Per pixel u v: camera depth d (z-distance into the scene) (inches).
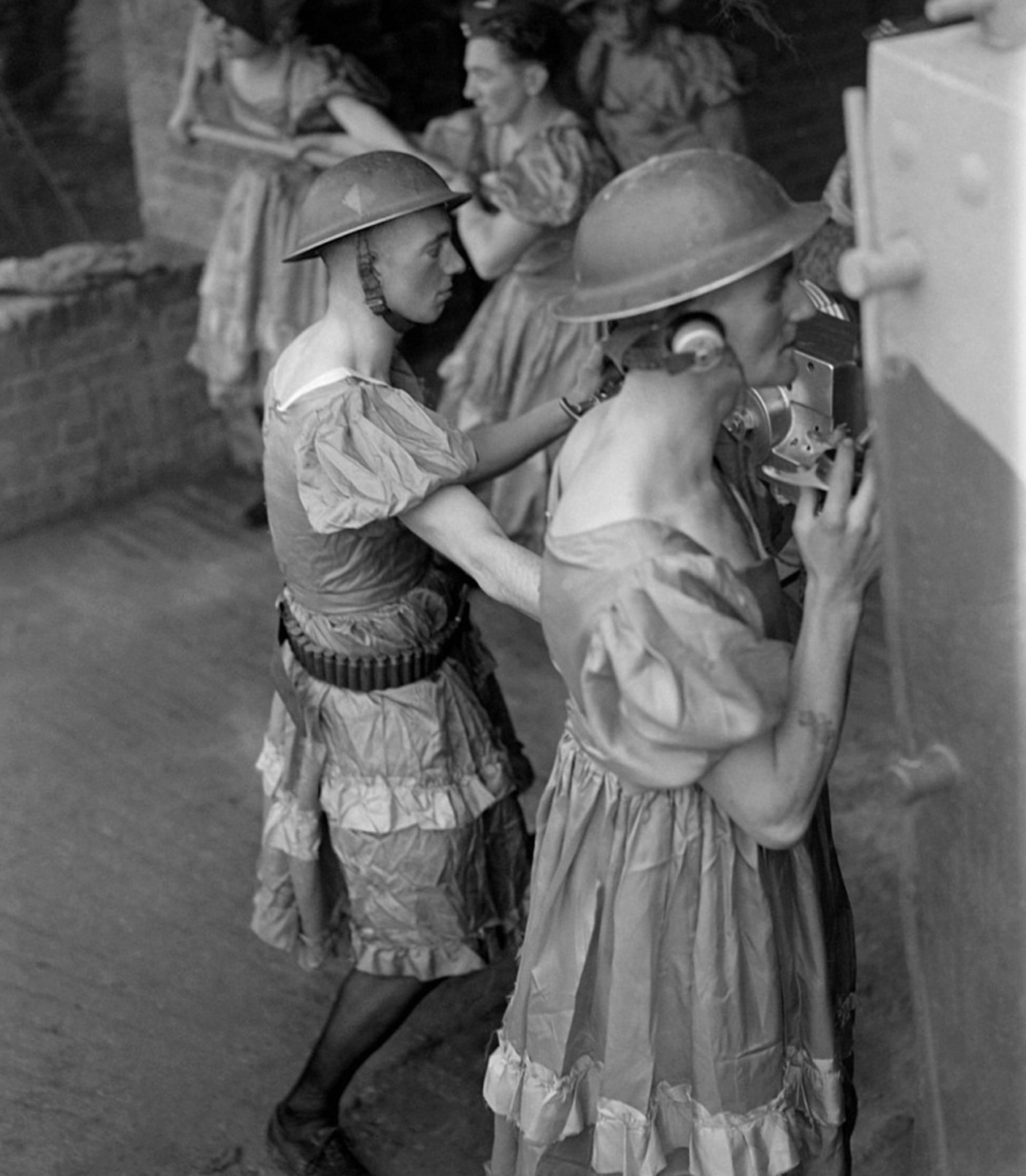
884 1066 115.2
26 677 167.5
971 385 57.7
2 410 188.2
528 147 147.2
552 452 156.1
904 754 68.5
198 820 145.4
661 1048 80.7
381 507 86.6
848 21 180.9
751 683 68.8
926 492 62.0
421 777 99.3
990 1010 66.7
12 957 129.8
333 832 101.2
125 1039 121.6
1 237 202.5
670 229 65.6
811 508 71.7
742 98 165.2
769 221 66.1
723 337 66.6
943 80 55.7
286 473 93.5
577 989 81.3
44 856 141.3
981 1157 69.9
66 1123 114.3
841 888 87.1
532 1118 84.1
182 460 204.1
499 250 149.3
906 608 65.6
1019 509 57.1
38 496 194.4
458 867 100.9
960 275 57.0
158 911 134.7
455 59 189.9
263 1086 117.3
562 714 157.8
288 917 107.2
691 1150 82.0
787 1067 82.9
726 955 77.8
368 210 89.7
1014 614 58.9
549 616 71.4
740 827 76.1
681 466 71.0
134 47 197.3
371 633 97.3
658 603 68.0
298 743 101.9
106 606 179.6
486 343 158.9
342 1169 108.9
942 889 68.4
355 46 181.6
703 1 160.4
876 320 61.5
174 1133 113.3
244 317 178.2
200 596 180.7
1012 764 61.5
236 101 175.9
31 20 194.5
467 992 125.1
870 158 60.5
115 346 194.1
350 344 92.8
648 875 77.0
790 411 83.2
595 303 67.2
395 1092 116.7
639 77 155.3
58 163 201.9
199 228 200.5
